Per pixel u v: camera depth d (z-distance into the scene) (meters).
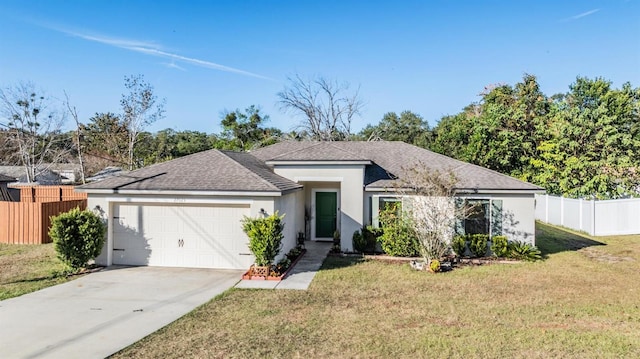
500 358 6.61
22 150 35.34
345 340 7.39
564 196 25.77
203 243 13.65
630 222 21.91
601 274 12.91
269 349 6.96
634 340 7.39
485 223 15.93
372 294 10.59
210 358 6.59
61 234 12.46
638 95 26.28
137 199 13.65
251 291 10.84
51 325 8.15
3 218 18.39
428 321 8.48
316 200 19.44
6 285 11.30
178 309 9.27
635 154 25.08
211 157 16.33
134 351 6.86
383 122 50.41
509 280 12.14
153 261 13.83
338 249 16.53
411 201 14.70
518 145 28.92
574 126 25.72
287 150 21.78
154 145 47.91
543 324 8.32
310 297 10.28
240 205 13.46
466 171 17.36
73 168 49.50
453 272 13.17
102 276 12.40
